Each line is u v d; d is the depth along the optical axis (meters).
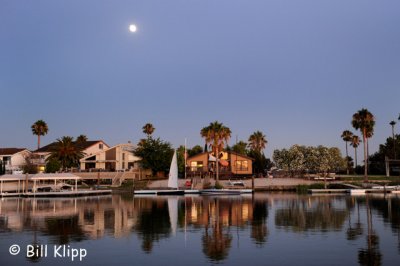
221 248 24.81
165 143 97.25
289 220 36.66
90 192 75.44
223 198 66.88
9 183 77.81
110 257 22.84
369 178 92.62
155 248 24.98
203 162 98.81
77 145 110.00
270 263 21.30
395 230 30.53
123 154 102.94
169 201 60.50
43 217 39.88
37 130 121.62
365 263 21.08
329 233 29.50
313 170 103.56
